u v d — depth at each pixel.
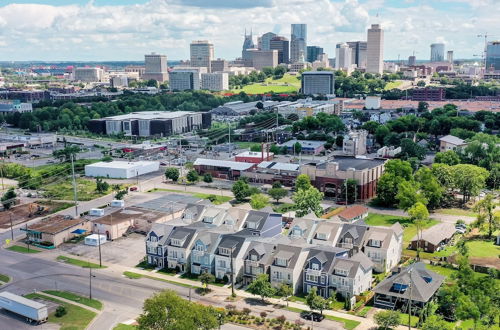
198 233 151.50
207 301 129.62
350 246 150.50
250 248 141.88
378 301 127.19
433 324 107.56
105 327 116.44
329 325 116.75
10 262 157.62
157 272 149.88
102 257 161.50
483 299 114.31
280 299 131.12
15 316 123.31
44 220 188.12
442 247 166.00
